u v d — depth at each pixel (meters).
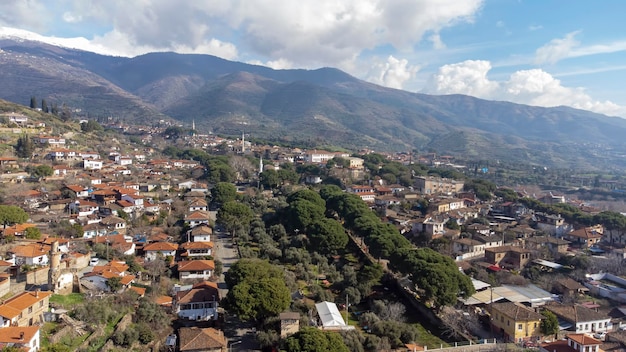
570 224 184.25
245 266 104.06
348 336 85.62
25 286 88.69
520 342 92.75
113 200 172.75
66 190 172.88
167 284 107.19
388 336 91.50
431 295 105.69
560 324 100.69
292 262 130.25
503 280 130.62
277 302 89.38
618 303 116.75
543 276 134.12
